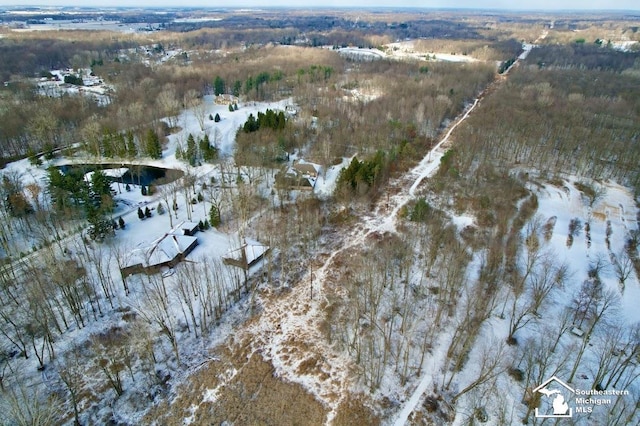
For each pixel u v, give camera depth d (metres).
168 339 55.31
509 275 64.56
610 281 64.19
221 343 55.38
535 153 108.56
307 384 49.34
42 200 85.00
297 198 89.31
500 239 71.50
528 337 53.91
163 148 118.00
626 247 73.31
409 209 84.31
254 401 47.44
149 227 79.81
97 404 46.94
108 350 53.72
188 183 89.00
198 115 137.75
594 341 53.50
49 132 115.94
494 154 110.12
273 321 58.66
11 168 103.38
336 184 91.94
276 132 112.62
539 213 83.19
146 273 65.31
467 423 44.81
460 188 92.75
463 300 60.62
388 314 58.38
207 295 58.97
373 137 113.38
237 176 96.19
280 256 72.19
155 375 49.91
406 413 46.16
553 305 59.34
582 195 91.25
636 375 45.91
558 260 68.00
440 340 54.53
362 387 48.62
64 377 47.25
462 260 62.12
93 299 60.72
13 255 69.44
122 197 91.12
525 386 47.69
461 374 50.09
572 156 107.62
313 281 66.12
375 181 91.56
